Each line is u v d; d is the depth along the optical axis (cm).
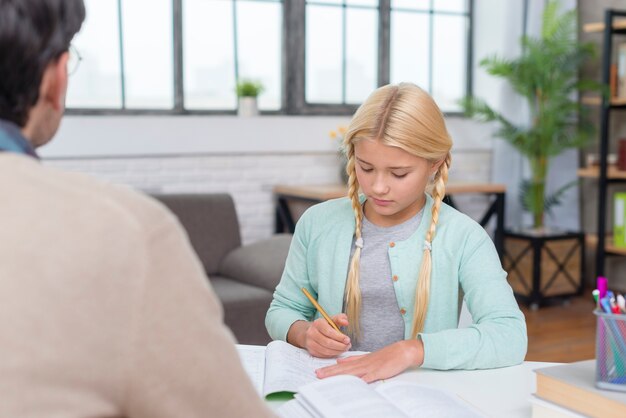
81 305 55
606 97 386
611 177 393
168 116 366
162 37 380
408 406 102
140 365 56
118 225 57
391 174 135
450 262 146
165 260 58
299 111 417
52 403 54
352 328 150
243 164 388
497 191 409
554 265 406
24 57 63
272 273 295
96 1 364
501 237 414
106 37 368
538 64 402
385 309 149
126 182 360
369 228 153
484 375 123
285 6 409
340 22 427
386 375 119
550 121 405
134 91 377
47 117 69
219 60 396
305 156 404
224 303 275
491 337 128
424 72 457
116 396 57
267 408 65
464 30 469
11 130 64
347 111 432
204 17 390
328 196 354
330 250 153
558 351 327
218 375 60
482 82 467
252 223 394
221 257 327
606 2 425
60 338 54
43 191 58
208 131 374
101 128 349
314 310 160
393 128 131
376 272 149
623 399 89
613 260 436
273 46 410
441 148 137
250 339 280
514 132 416
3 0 62
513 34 441
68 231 56
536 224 420
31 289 55
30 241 56
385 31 439
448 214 151
